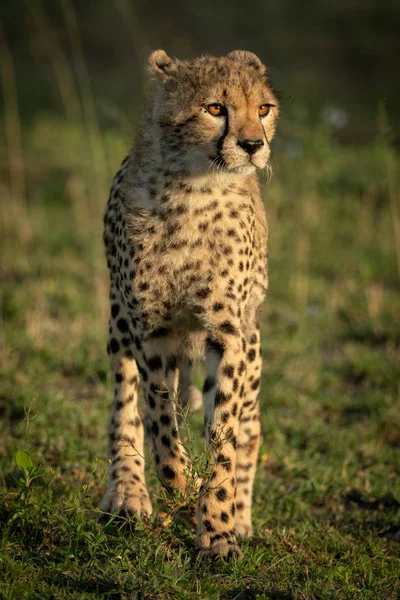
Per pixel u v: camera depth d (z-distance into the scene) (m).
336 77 28.38
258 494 8.24
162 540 6.80
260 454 8.94
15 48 29.73
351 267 15.10
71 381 10.68
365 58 30.25
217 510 6.88
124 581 6.00
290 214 17.08
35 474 6.94
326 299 13.58
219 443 6.98
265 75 7.89
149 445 8.40
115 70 28.00
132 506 7.32
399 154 20.98
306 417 10.15
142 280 7.30
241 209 7.30
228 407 7.17
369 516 7.99
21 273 14.05
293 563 6.83
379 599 6.29
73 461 8.36
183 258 7.20
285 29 32.22
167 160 7.25
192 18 31.97
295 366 11.37
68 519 6.71
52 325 12.06
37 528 6.68
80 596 5.82
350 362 11.57
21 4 31.83
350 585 6.45
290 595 6.24
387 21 33.41
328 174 18.72
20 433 8.94
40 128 22.31
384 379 11.12
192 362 8.25
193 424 9.46
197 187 7.17
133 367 7.96
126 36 29.92
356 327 12.78
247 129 7.13
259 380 8.16
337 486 8.45
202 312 7.28
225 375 7.22
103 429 9.14
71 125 22.41
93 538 6.47
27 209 17.41
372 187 18.27
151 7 32.53
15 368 10.42
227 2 34.19
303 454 9.11
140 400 10.00
